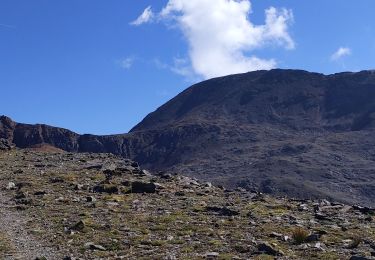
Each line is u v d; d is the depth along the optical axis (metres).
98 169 53.12
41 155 67.38
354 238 24.52
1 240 25.50
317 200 42.69
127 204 35.94
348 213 34.88
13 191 41.31
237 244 23.89
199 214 32.31
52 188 42.16
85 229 27.62
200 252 22.61
